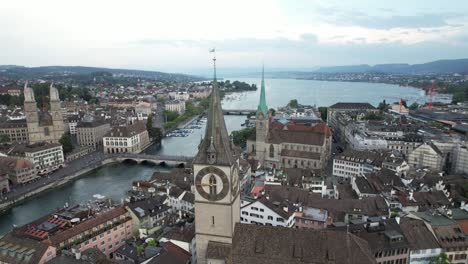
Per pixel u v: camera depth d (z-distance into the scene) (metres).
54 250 87.00
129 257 90.19
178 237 90.81
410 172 157.38
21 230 98.06
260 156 197.25
